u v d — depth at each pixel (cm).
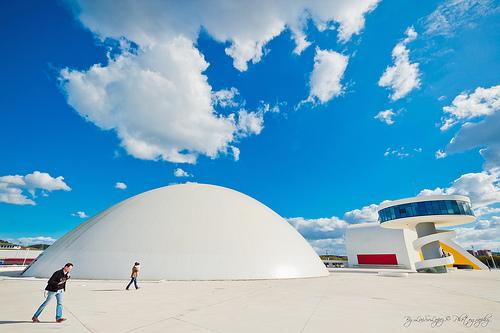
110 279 2106
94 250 2312
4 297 1229
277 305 1059
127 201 3061
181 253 2292
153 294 1356
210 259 2295
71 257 2312
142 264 2200
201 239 2419
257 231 2702
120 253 2264
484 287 1764
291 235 3034
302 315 877
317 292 1465
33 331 677
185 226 2505
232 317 848
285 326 738
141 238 2373
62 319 779
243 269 2308
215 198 2975
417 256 6378
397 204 4331
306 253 2944
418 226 4397
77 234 2655
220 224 2605
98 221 2723
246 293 1414
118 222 2552
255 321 796
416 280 2350
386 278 2591
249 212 2941
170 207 2708
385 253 6081
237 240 2508
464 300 1202
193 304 1077
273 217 3200
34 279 2103
